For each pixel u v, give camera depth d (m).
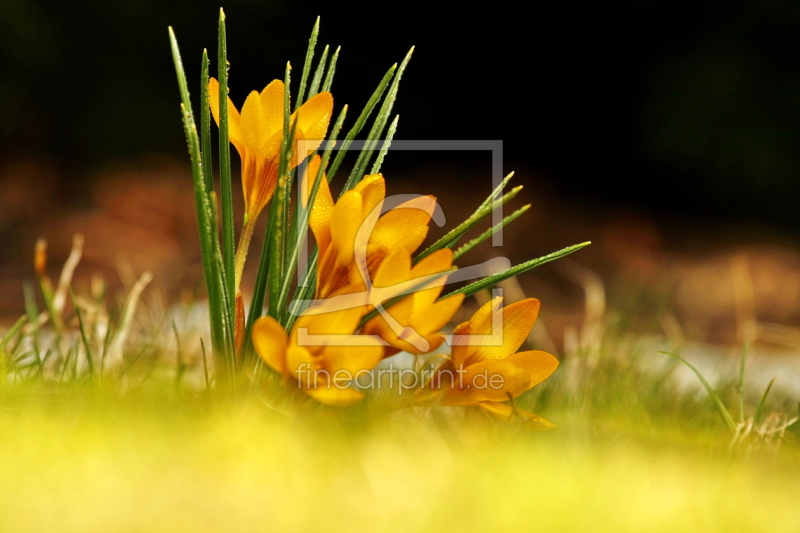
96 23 6.55
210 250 1.58
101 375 1.61
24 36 6.21
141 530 1.49
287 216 1.59
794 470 1.59
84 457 1.51
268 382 1.58
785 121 7.08
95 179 5.93
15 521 1.49
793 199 7.17
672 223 7.37
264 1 7.21
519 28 8.38
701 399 1.76
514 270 1.60
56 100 6.52
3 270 4.15
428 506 1.50
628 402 1.71
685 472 1.56
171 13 6.82
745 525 1.51
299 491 1.51
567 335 1.88
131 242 4.62
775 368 2.65
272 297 1.58
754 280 5.27
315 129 1.59
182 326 1.83
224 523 1.49
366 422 1.56
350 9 8.00
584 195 7.99
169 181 5.96
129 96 6.72
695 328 4.34
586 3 7.98
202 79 1.59
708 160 7.36
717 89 7.25
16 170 5.91
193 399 1.58
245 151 1.59
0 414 1.54
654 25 7.79
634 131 7.97
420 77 8.50
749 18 7.20
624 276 5.33
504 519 1.50
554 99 8.45
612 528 1.50
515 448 1.55
